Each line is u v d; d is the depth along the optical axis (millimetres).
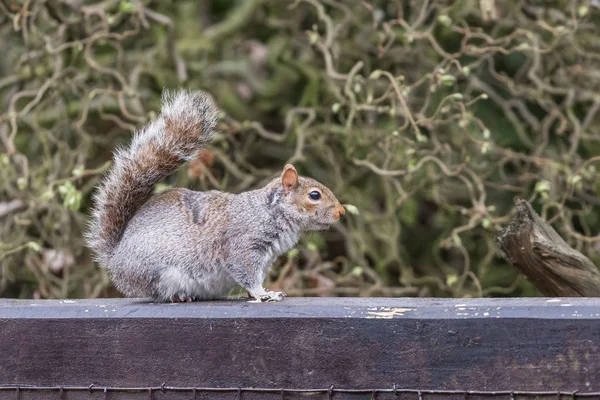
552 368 4316
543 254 5645
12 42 11688
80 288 10977
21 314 4852
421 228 11984
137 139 6184
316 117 11477
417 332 4461
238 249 6090
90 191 10891
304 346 4582
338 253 11992
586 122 10594
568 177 9797
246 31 11914
